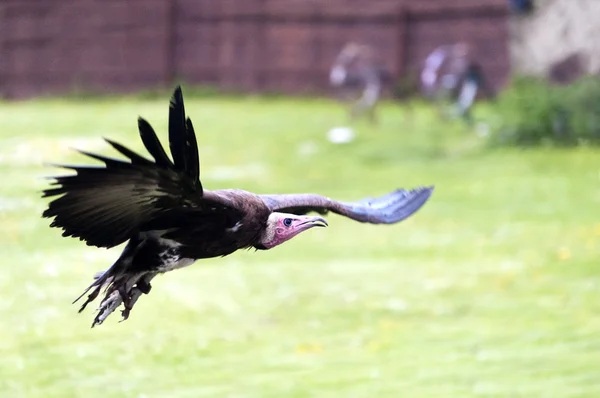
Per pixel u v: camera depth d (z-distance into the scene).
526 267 14.69
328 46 33.47
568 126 23.81
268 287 13.70
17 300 12.45
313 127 26.17
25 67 35.53
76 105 31.22
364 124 26.70
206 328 12.08
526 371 10.75
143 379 10.51
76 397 10.00
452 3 31.83
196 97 33.62
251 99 33.34
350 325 12.34
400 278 14.25
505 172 21.22
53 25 35.22
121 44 34.81
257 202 6.13
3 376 10.47
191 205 5.77
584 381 10.41
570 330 12.10
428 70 28.08
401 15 32.44
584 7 24.53
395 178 20.58
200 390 10.25
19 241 14.49
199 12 34.47
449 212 18.06
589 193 19.20
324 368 10.91
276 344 11.67
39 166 18.66
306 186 19.55
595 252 15.31
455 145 24.12
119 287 6.03
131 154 5.34
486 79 31.47
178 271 14.12
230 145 23.56
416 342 11.77
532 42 25.16
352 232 16.92
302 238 16.48
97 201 5.55
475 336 11.94
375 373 10.64
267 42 34.00
